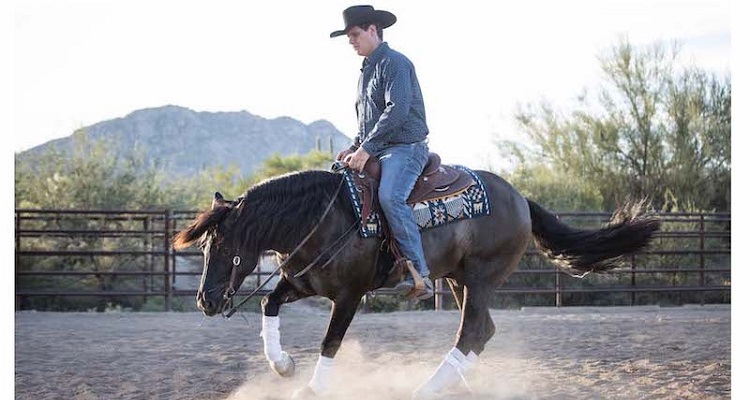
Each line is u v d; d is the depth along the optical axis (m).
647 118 18.67
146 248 12.70
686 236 13.30
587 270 5.92
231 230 4.74
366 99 5.13
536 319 10.67
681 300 14.57
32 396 5.37
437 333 8.98
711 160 18.56
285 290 5.15
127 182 15.62
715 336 8.62
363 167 5.02
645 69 18.78
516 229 5.52
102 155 15.70
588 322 10.22
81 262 13.44
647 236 5.80
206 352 7.43
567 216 13.86
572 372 6.21
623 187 18.33
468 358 5.28
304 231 4.87
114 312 11.43
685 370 6.29
